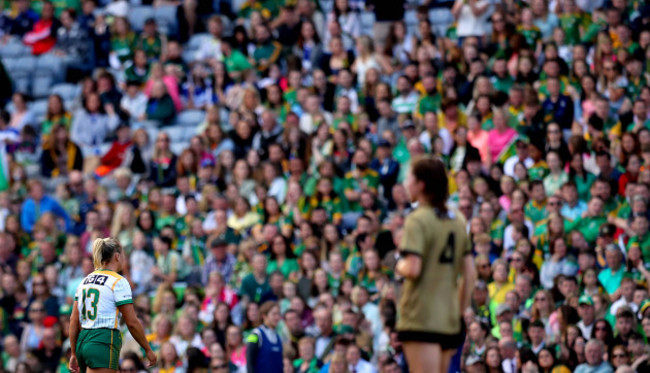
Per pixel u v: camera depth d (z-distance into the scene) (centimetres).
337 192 5203
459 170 5109
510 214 4700
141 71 6569
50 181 5975
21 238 5456
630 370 3772
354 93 5869
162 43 6656
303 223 4988
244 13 6806
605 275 4412
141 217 5212
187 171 5628
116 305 2683
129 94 6381
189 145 6038
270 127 5728
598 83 5631
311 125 5744
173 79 6353
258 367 3666
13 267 5269
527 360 3959
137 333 2698
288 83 6062
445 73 5672
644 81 5500
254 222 5234
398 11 6431
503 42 5884
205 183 5531
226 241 5050
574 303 4147
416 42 6047
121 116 6184
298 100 5906
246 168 5450
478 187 4931
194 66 6519
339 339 4088
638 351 3922
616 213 4784
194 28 6994
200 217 5294
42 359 4700
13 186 5941
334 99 5891
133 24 7144
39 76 6862
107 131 6144
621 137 5225
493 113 5391
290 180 5334
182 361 4434
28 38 7019
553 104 5375
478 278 4441
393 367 3966
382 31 6438
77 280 4925
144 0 7356
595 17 6016
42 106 6638
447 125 5450
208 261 4981
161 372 4375
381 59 6066
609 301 4266
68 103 6688
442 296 2058
